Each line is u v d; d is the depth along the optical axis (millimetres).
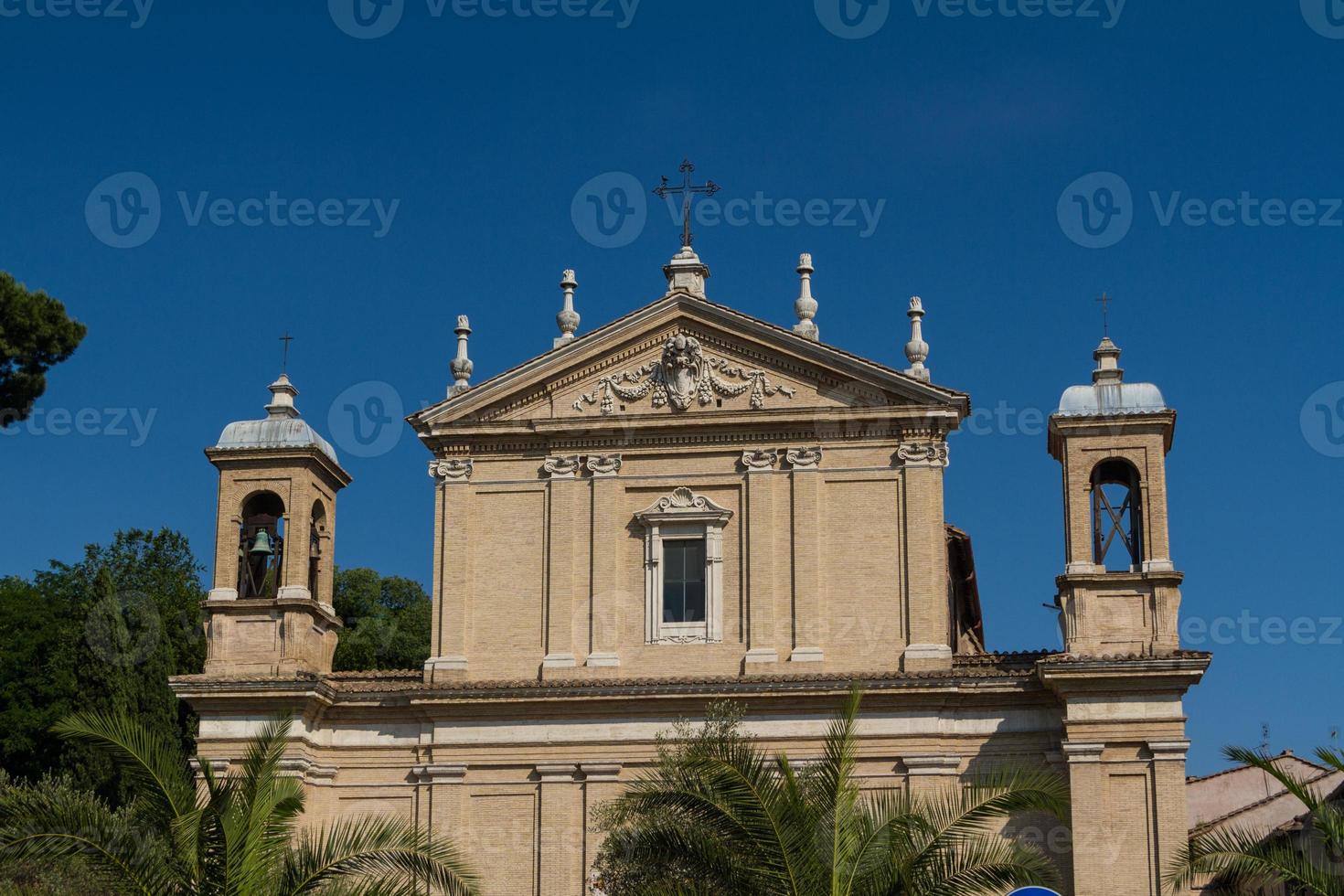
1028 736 42188
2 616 64062
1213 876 40031
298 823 43500
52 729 31703
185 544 70875
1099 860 40312
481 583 44906
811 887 30281
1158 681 41000
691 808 31016
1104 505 43250
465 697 43594
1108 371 43875
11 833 29141
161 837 30062
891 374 44000
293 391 47062
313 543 46812
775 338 44750
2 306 41094
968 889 30891
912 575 43375
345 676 45250
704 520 44344
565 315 46469
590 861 42594
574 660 43906
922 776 42094
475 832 43312
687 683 42719
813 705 42688
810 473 44281
